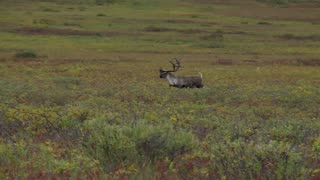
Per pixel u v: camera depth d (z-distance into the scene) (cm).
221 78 13462
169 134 3534
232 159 2989
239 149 3091
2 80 11338
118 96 8762
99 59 18025
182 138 3522
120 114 5650
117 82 11831
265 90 10200
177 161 3325
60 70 14588
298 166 2869
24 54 18162
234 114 6712
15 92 8688
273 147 2998
